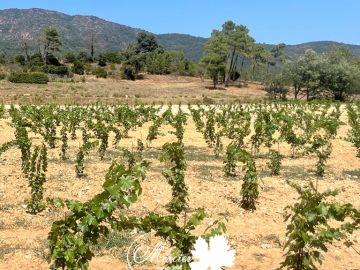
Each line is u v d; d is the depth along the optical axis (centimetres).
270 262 760
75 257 495
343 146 2238
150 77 10481
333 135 2466
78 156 1362
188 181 1352
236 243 847
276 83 7419
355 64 8794
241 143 2044
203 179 1396
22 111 3055
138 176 496
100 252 754
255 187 1071
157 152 1939
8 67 10150
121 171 493
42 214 972
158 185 1271
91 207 485
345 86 7050
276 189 1303
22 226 891
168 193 1191
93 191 1188
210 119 2133
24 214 966
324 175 1561
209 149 2084
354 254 824
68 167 1520
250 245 842
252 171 1074
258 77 12112
